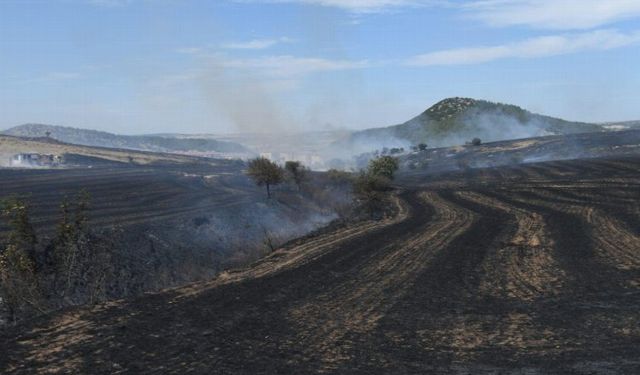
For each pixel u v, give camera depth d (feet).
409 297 43.39
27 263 44.55
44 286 46.34
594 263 54.80
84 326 34.47
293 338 32.76
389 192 170.40
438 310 39.42
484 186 174.60
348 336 33.27
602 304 40.14
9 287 42.32
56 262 50.55
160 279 69.51
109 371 26.68
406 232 83.71
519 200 127.24
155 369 27.12
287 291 45.70
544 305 40.29
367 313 38.70
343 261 59.82
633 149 298.76
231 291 45.60
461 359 29.07
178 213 114.11
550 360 28.73
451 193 157.48
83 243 60.08
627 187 133.90
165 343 31.30
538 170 225.76
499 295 43.68
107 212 109.91
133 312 38.14
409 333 33.91
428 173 279.90
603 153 298.76
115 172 247.50
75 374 26.22
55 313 37.63
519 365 28.04
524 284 47.29
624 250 60.90
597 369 27.27
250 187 190.19
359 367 27.84
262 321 36.47
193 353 29.66
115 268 65.87
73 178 199.52
